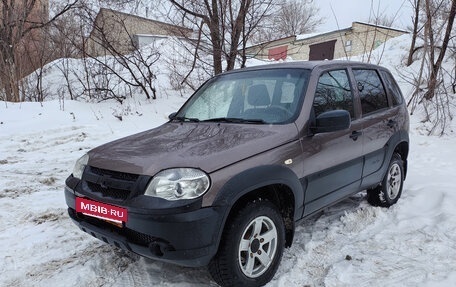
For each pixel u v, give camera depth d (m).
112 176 2.92
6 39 13.49
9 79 12.67
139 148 3.14
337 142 3.67
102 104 12.11
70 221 4.43
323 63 4.01
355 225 4.18
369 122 4.18
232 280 2.81
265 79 3.92
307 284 3.09
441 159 7.30
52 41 14.48
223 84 4.23
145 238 2.74
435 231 3.93
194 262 2.67
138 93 13.26
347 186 3.92
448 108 9.56
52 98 14.27
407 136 4.90
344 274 3.16
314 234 3.97
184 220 2.57
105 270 3.33
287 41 23.30
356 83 4.24
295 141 3.26
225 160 2.80
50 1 14.73
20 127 9.09
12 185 5.73
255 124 3.45
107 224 2.98
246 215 2.83
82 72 13.98
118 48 13.16
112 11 12.38
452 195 4.80
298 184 3.23
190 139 3.22
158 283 3.12
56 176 6.20
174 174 2.68
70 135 8.83
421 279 3.09
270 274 3.08
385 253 3.54
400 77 12.04
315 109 3.54
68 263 3.48
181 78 13.72
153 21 12.39
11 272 3.34
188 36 11.62
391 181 4.76
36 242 3.88
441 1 11.01
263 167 2.93
